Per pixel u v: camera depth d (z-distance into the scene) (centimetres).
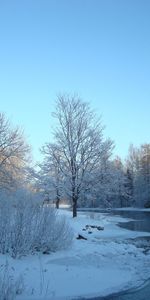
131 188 9762
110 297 1094
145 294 1123
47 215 1545
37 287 1112
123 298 1084
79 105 3616
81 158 3525
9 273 1184
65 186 3450
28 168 3603
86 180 3491
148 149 10488
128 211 7575
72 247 1662
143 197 9569
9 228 1426
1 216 1448
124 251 1748
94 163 3566
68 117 3578
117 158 9988
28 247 1414
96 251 1659
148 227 3359
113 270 1385
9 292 972
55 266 1341
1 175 3769
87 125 3588
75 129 3559
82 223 3086
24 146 4050
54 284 1159
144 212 7025
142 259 1595
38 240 1490
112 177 3666
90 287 1168
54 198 3494
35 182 3531
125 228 3188
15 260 1345
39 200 1623
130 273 1361
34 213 1517
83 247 1712
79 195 3503
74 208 3441
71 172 3503
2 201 1501
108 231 2797
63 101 3672
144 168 10062
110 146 3647
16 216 1448
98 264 1445
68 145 3534
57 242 1554
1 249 1413
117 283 1229
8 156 3872
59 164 3525
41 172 3544
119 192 3878
